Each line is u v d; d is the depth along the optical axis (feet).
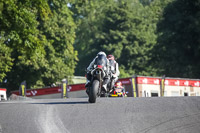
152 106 90.07
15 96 295.69
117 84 205.77
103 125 70.23
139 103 97.14
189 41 641.40
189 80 376.07
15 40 295.07
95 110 88.69
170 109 84.23
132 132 63.67
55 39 509.76
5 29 291.38
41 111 90.68
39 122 75.15
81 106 97.91
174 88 359.66
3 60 390.21
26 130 68.23
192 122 69.46
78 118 78.48
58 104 107.34
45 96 430.61
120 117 77.36
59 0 520.83
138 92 326.65
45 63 480.64
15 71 492.13
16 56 468.75
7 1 273.54
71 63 538.06
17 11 282.36
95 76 107.24
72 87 401.08
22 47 302.66
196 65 641.81
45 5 306.96
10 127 71.72
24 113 88.33
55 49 514.68
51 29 497.05
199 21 611.06
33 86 493.36
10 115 86.33
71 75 533.96
